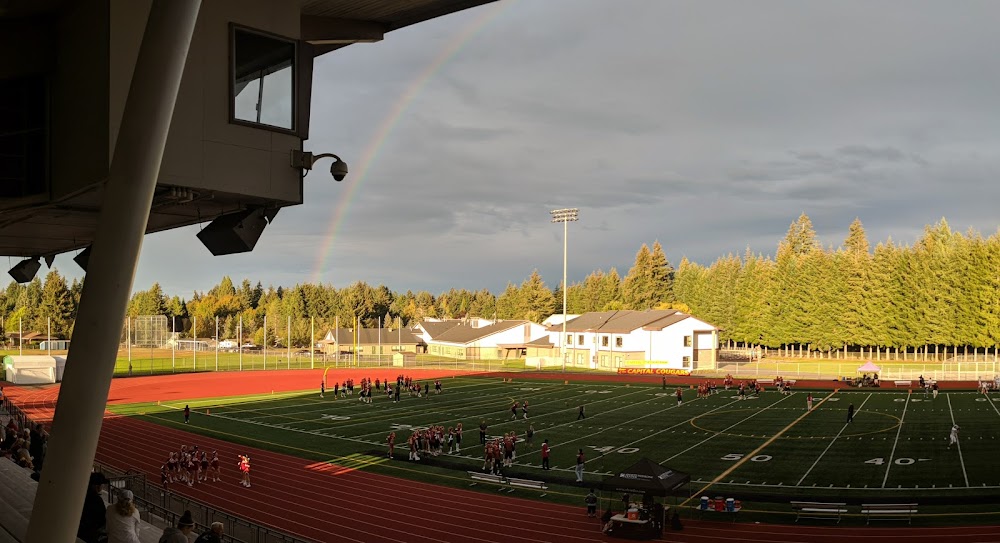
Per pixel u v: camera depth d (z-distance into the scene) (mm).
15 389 79562
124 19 11516
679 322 103750
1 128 12789
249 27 13648
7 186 12898
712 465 36719
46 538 7645
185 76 12758
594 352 110250
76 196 12672
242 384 86000
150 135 7570
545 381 85438
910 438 43250
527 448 42281
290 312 191625
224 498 31906
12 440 25391
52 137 13070
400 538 26188
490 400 66062
